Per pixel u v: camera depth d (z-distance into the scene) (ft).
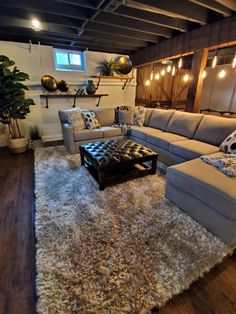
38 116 13.73
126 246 4.73
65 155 11.05
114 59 15.25
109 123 13.57
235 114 16.69
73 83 14.21
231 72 16.58
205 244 4.81
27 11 8.84
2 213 6.09
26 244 4.89
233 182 5.09
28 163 10.14
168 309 3.43
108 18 9.55
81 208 6.23
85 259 4.36
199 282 3.91
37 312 3.36
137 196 6.97
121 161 7.39
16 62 12.07
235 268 4.25
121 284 3.81
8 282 3.90
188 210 5.88
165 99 22.59
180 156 8.80
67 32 11.13
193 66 11.82
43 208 6.18
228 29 9.35
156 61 14.40
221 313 3.40
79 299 3.53
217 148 8.20
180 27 10.89
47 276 3.95
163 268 4.15
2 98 10.35
